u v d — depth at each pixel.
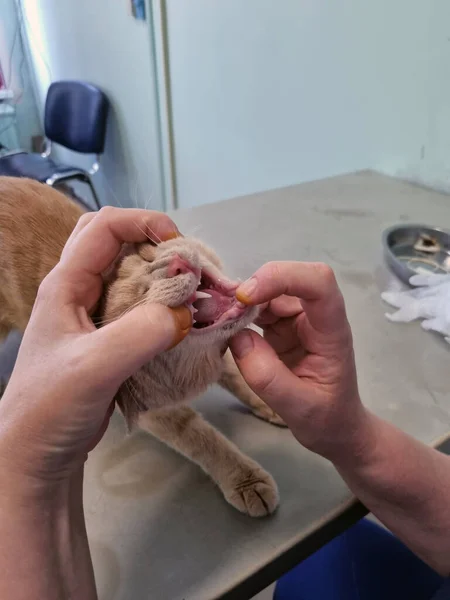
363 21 1.28
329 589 0.77
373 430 0.51
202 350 0.63
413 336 0.82
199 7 1.74
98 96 2.40
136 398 0.62
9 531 0.38
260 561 0.50
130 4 2.02
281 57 1.53
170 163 2.26
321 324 0.46
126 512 0.56
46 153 3.10
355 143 1.45
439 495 0.52
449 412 0.67
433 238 1.10
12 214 0.96
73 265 0.51
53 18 2.75
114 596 0.48
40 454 0.39
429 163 1.31
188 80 1.96
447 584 0.55
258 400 0.70
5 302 1.02
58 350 0.41
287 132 1.63
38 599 0.38
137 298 0.62
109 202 2.90
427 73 1.20
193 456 0.63
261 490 0.56
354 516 0.57
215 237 1.14
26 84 3.36
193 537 0.53
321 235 1.15
